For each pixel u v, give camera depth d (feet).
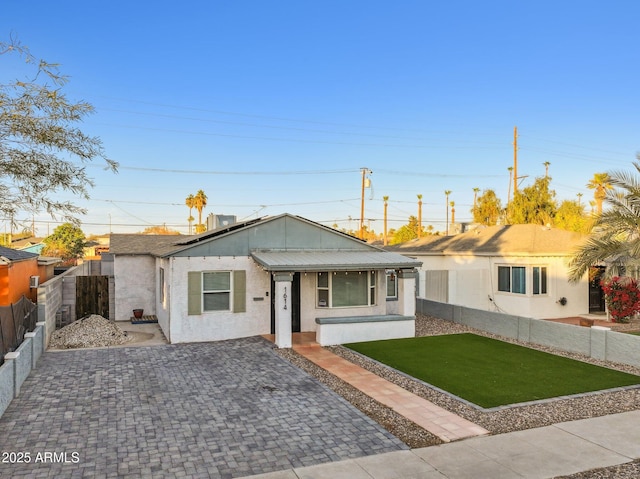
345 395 33.73
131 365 41.22
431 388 35.42
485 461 23.18
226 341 51.75
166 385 35.45
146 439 25.61
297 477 21.40
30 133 29.32
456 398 32.99
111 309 67.00
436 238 95.66
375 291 59.57
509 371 40.06
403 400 32.65
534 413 30.09
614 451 24.39
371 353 46.52
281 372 39.42
